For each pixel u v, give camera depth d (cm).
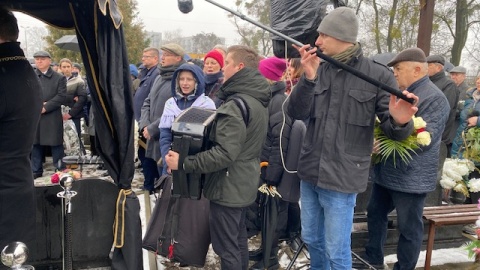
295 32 245
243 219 291
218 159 235
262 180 319
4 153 237
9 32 236
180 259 285
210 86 450
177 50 443
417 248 303
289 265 325
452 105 579
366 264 324
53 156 605
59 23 295
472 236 377
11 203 241
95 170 500
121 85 261
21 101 238
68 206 265
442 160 417
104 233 312
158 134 429
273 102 315
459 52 1670
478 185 397
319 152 247
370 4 1697
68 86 644
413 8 1378
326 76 248
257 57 265
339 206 243
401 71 298
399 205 301
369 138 242
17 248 162
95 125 276
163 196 304
